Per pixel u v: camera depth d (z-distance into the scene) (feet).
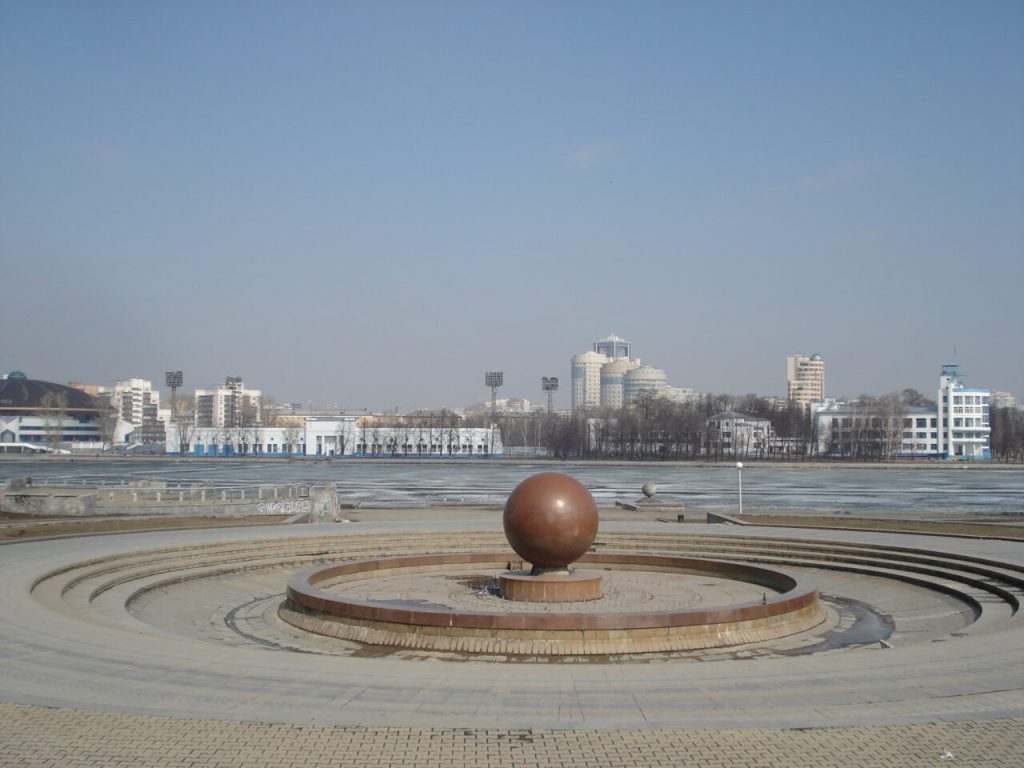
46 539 125.70
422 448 650.43
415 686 53.36
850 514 187.52
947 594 100.01
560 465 522.88
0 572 95.76
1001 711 48.24
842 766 40.29
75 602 88.38
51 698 50.06
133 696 50.57
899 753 41.81
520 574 91.81
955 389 616.80
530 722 46.26
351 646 75.51
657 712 48.11
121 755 41.22
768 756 41.45
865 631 83.97
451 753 41.73
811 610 84.38
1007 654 62.34
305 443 632.38
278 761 40.63
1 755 41.11
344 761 40.68
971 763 40.57
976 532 142.41
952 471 484.33
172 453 631.15
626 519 183.21
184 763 40.32
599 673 57.21
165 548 115.75
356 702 49.75
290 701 49.80
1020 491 312.71
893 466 497.46
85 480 314.96
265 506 179.93
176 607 94.32
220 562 115.65
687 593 92.84
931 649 64.23
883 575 111.24
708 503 252.62
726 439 648.38
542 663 69.05
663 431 621.72
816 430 648.79
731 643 75.00
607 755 41.55
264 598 101.09
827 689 52.90
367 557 127.24
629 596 90.94
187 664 58.29
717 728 45.32
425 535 133.90
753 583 98.43
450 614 73.51
